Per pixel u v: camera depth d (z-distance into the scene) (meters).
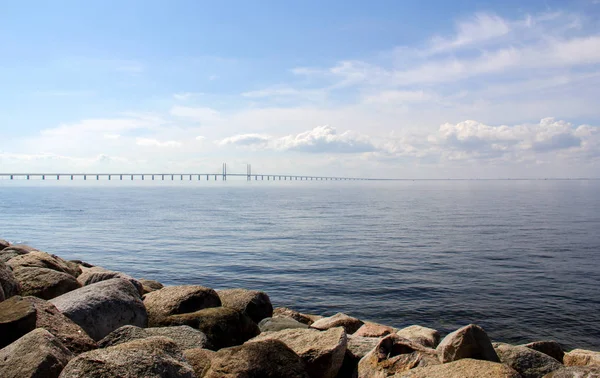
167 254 51.47
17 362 6.04
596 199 189.75
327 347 8.04
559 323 25.19
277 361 7.08
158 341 6.28
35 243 61.25
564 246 55.22
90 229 79.19
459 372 6.92
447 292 31.89
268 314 12.80
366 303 29.34
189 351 7.59
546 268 40.84
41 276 11.14
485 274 38.28
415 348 8.95
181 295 11.07
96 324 8.87
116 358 5.64
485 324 25.08
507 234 69.06
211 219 101.00
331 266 42.50
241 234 71.56
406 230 76.56
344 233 72.31
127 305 9.46
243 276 38.66
